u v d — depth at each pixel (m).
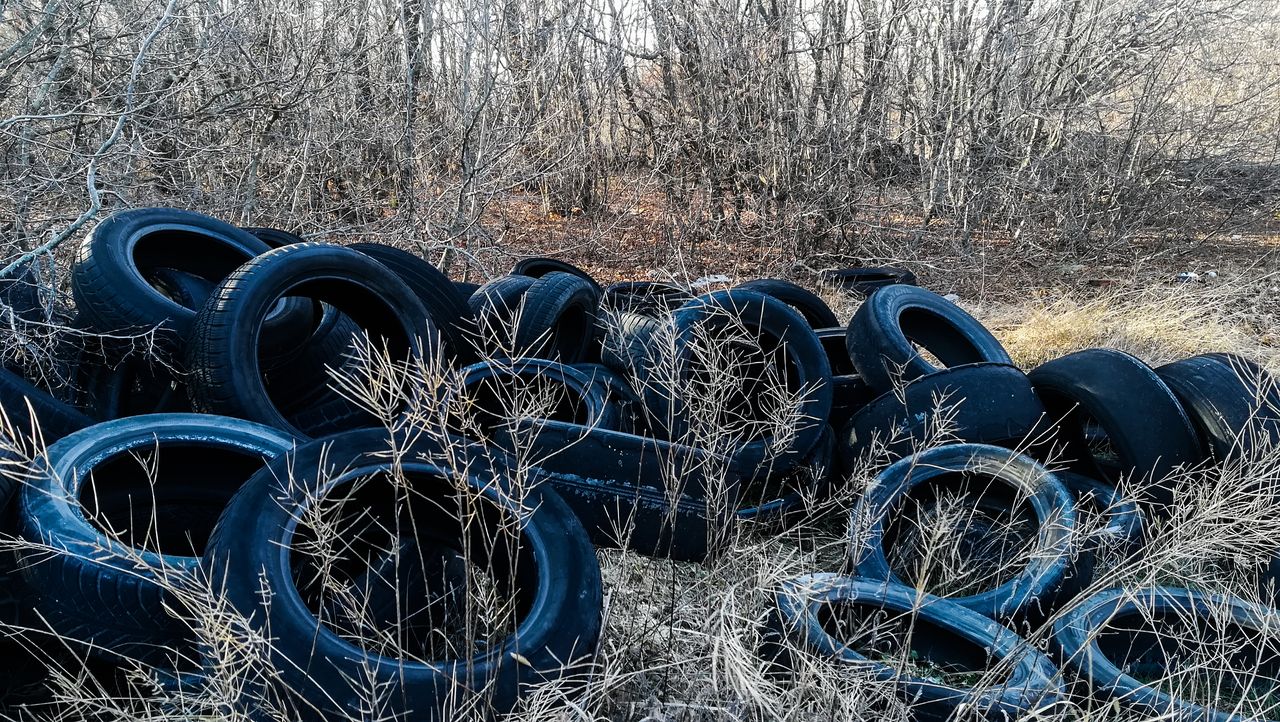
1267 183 13.65
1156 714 3.11
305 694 2.60
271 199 8.70
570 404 4.94
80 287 4.32
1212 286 10.52
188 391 4.02
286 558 2.80
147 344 4.15
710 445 3.66
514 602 3.07
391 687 2.63
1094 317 8.31
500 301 5.53
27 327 4.41
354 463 3.05
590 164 12.73
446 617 3.28
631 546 3.79
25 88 6.52
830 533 4.73
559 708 2.70
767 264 11.69
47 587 2.76
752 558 3.93
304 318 4.67
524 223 12.77
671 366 4.14
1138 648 3.73
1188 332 8.20
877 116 12.34
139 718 2.80
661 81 12.66
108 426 3.36
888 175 12.91
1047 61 12.58
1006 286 11.16
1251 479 3.71
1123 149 12.36
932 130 12.58
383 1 10.74
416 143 10.01
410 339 4.55
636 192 12.52
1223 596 3.58
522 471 3.19
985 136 12.12
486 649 2.86
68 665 2.98
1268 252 12.39
